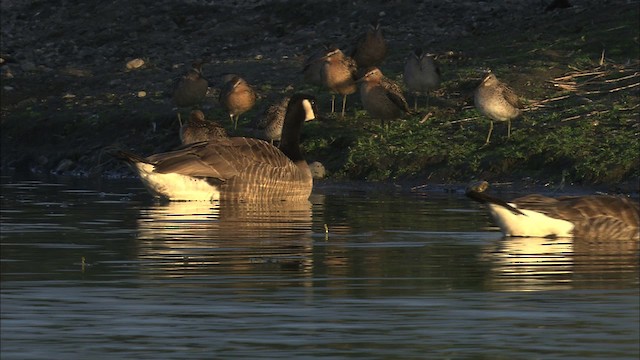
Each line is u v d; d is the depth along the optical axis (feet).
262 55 104.32
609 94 81.46
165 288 38.58
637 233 48.85
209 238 49.32
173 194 63.93
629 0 100.48
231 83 82.99
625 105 78.89
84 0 122.72
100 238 49.32
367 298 36.88
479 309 35.40
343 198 66.80
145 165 63.41
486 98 74.38
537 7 105.19
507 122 78.13
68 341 32.01
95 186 74.43
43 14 121.29
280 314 34.94
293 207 61.72
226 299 36.91
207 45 109.29
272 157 65.31
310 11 112.06
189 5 117.39
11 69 108.17
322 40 106.11
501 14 104.83
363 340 31.99
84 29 116.16
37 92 102.12
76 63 109.60
